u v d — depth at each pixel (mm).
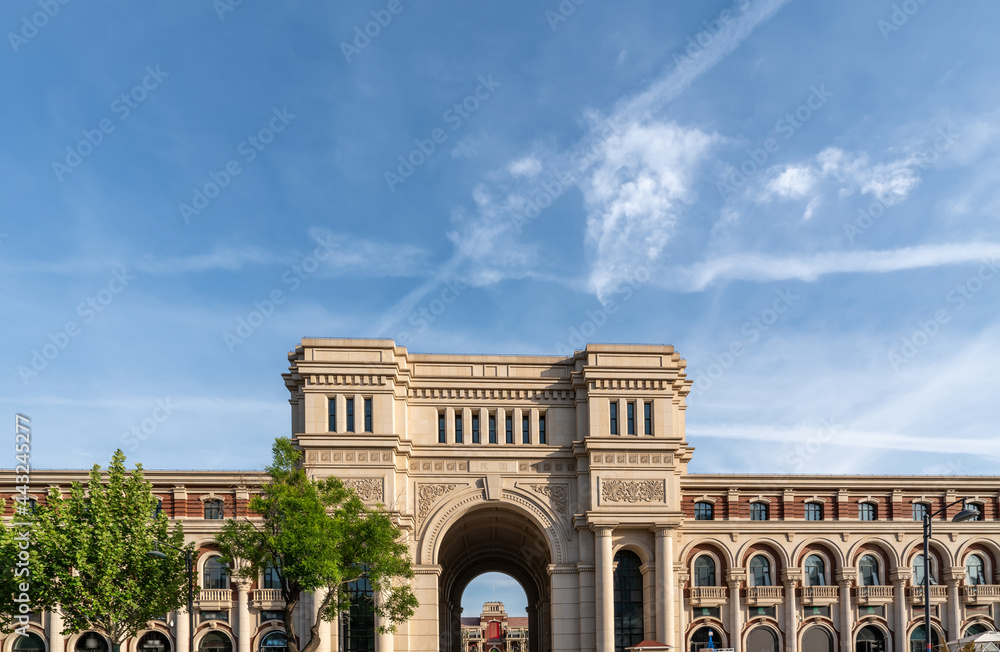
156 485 74438
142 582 58344
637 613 72000
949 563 76375
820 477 78062
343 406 70375
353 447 69000
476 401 73438
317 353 70812
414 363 73750
